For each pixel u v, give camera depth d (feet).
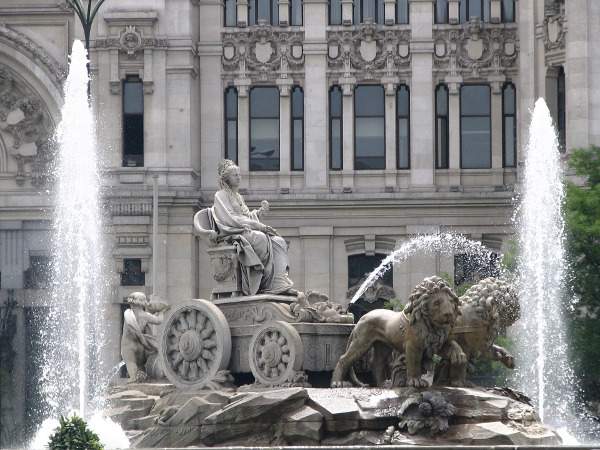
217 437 186.60
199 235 209.87
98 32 512.63
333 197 518.78
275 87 529.04
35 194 512.63
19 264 509.76
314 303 204.54
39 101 517.96
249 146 526.98
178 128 511.81
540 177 387.75
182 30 513.45
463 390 184.85
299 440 182.60
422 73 525.75
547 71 490.90
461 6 528.22
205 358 203.00
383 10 529.04
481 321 192.13
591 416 363.97
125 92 515.09
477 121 525.75
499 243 517.14
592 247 374.22
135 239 503.61
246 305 203.31
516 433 178.91
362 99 530.27
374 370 194.49
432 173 522.06
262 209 213.05
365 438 181.06
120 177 507.30
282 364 197.67
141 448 184.24
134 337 224.74
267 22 528.22
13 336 503.61
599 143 465.47
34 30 515.91
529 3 506.48
